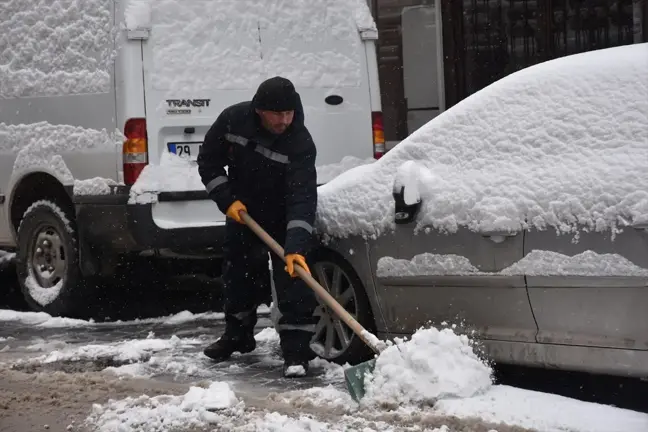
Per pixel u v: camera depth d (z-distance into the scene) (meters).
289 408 7.76
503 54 19.30
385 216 8.80
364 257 9.04
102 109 12.03
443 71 19.72
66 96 12.51
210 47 12.11
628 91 7.57
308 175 9.04
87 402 8.10
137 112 11.69
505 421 7.03
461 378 7.58
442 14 19.69
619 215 7.16
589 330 7.41
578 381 8.52
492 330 8.05
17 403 8.09
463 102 8.58
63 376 9.09
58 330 11.91
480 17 19.42
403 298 8.75
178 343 10.76
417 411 7.37
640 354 7.16
